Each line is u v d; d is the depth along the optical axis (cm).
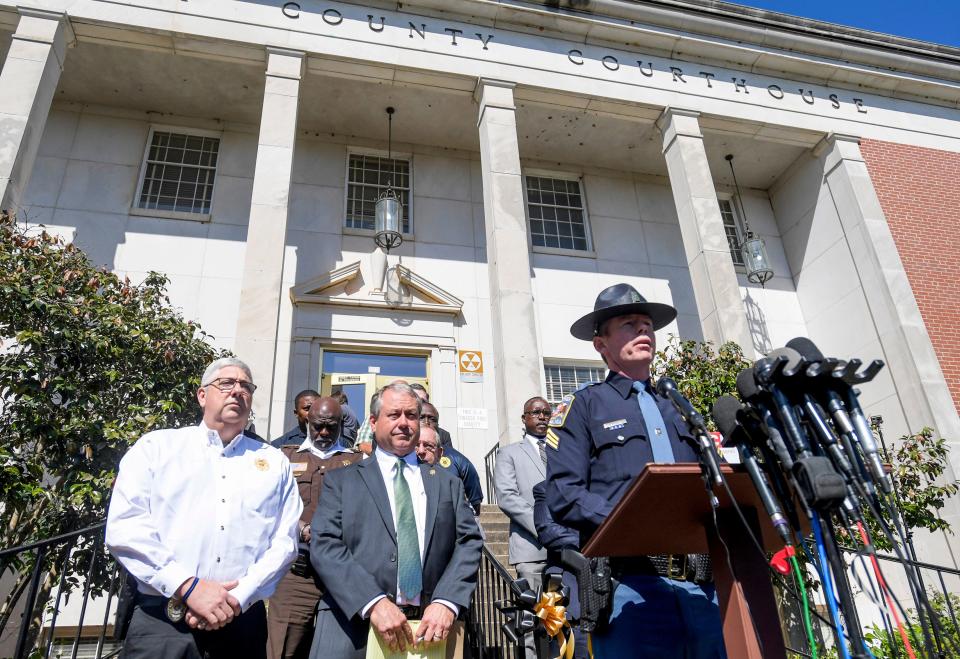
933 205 1292
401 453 342
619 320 291
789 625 712
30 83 880
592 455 270
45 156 1098
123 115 1168
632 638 232
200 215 1127
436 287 1170
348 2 1088
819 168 1344
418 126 1265
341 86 1146
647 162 1409
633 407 274
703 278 1070
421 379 1134
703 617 236
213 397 311
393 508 326
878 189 1272
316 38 1041
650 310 292
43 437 546
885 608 170
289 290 1098
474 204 1295
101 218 1084
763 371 182
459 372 1140
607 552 225
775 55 1279
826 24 1305
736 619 190
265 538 296
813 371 178
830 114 1313
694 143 1162
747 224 1451
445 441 566
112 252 1066
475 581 320
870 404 1190
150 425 542
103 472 523
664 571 243
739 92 1255
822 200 1334
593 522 237
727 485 183
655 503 194
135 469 282
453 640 300
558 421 279
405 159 1310
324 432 473
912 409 1111
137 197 1119
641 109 1190
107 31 965
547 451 274
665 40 1222
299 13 1051
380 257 1159
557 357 1226
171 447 296
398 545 314
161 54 1048
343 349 1109
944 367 1142
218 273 1095
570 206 1383
